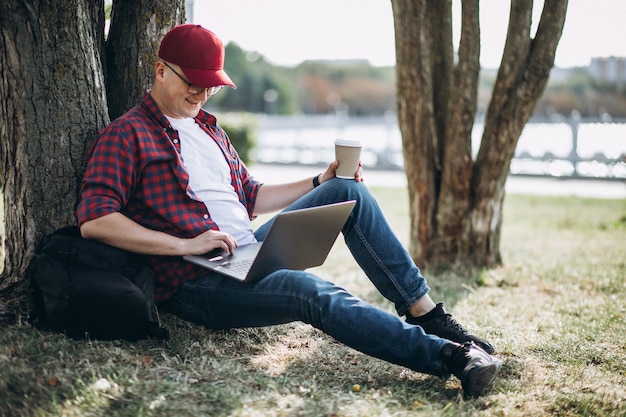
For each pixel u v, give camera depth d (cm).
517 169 1859
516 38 559
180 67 329
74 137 356
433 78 597
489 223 602
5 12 341
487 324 443
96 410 275
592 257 689
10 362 303
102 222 312
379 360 362
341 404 297
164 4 394
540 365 372
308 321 315
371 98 6316
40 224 354
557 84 3759
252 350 365
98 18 387
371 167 2089
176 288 334
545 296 530
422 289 355
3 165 357
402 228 909
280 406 291
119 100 394
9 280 359
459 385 331
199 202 337
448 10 593
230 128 1748
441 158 602
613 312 479
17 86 347
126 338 326
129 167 321
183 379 307
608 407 321
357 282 574
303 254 337
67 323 316
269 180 1620
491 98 583
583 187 1603
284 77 6250
